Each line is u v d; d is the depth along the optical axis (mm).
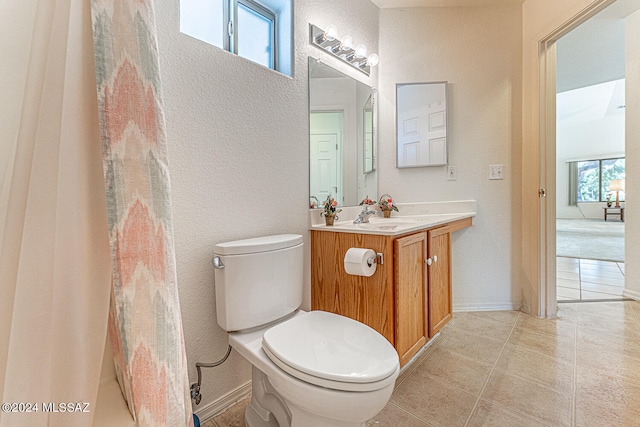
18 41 703
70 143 647
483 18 2256
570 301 2471
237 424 1214
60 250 641
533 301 2203
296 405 913
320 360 902
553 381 1410
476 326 2035
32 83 646
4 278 644
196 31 1328
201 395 1219
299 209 1633
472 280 2332
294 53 1606
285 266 1264
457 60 2281
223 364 1293
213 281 1243
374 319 1422
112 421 699
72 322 652
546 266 2154
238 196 1331
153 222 731
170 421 754
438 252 1759
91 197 681
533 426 1143
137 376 696
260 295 1175
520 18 2230
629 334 1868
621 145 7938
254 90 1393
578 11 1764
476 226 2309
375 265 1398
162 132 761
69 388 646
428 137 2316
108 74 657
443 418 1198
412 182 2342
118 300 672
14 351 613
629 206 2547
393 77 2303
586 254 4238
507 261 2303
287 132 1562
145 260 714
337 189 1901
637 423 1137
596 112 7250
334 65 1885
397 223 1814
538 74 2100
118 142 670
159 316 736
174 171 1115
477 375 1479
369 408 829
